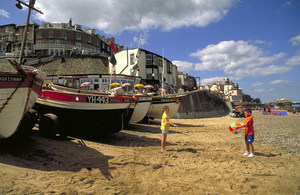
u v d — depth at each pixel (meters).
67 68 34.88
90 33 55.12
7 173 3.84
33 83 5.77
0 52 46.75
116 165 5.12
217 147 7.93
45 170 4.30
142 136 10.64
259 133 12.62
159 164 5.33
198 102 30.98
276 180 4.23
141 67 36.22
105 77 30.97
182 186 3.88
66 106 8.23
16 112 5.37
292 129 14.84
